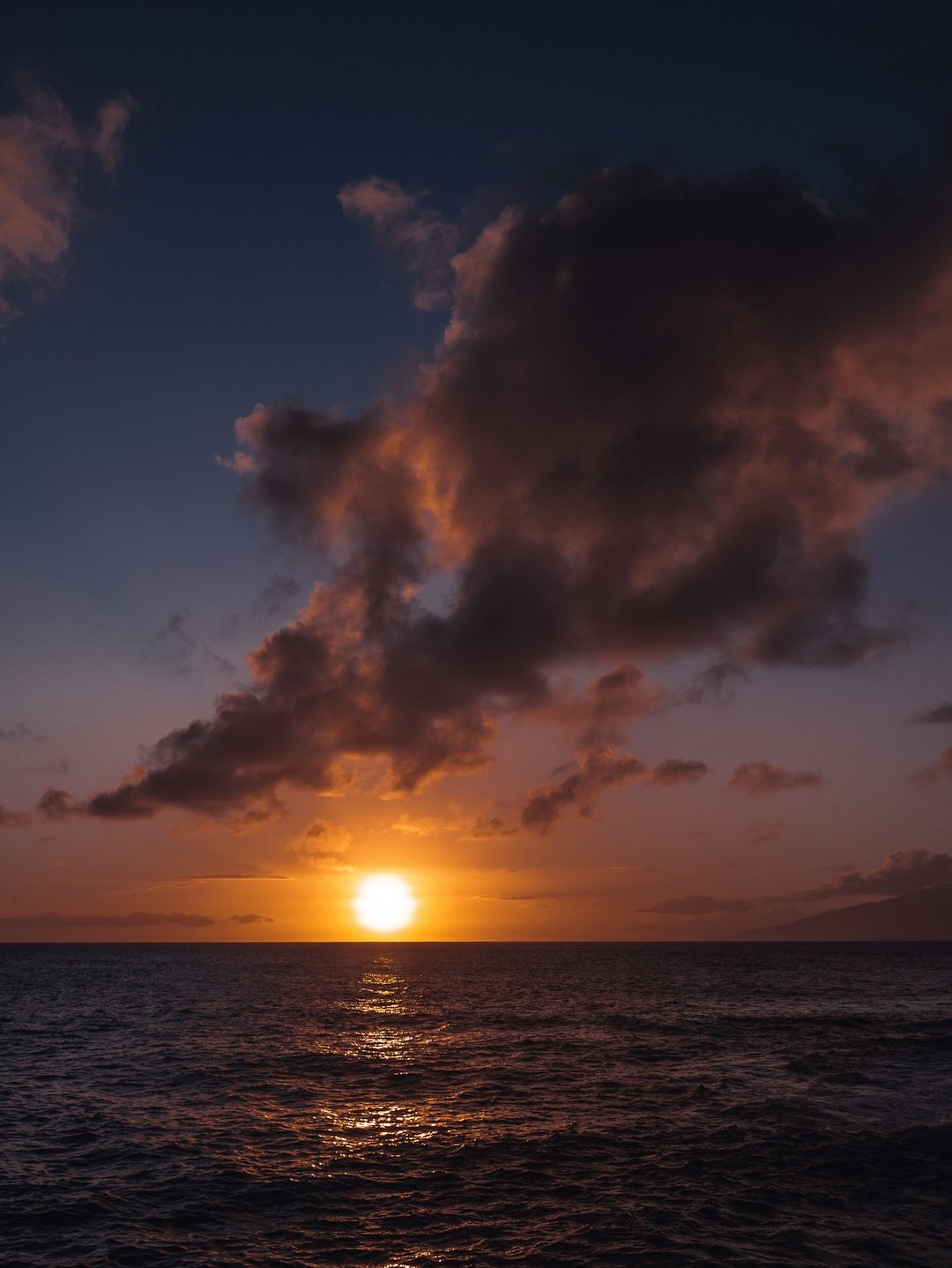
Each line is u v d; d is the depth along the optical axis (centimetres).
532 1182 2353
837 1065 4188
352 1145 2738
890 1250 1852
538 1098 3475
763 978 12319
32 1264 1798
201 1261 1806
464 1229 1992
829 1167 2467
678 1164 2508
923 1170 2422
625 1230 1978
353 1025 6166
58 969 15300
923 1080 3781
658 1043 5106
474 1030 5834
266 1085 3772
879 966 16500
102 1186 2320
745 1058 4478
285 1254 1845
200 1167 2497
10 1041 5369
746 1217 2066
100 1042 5256
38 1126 3027
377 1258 1817
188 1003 8106
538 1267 1766
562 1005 7788
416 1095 3544
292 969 15400
